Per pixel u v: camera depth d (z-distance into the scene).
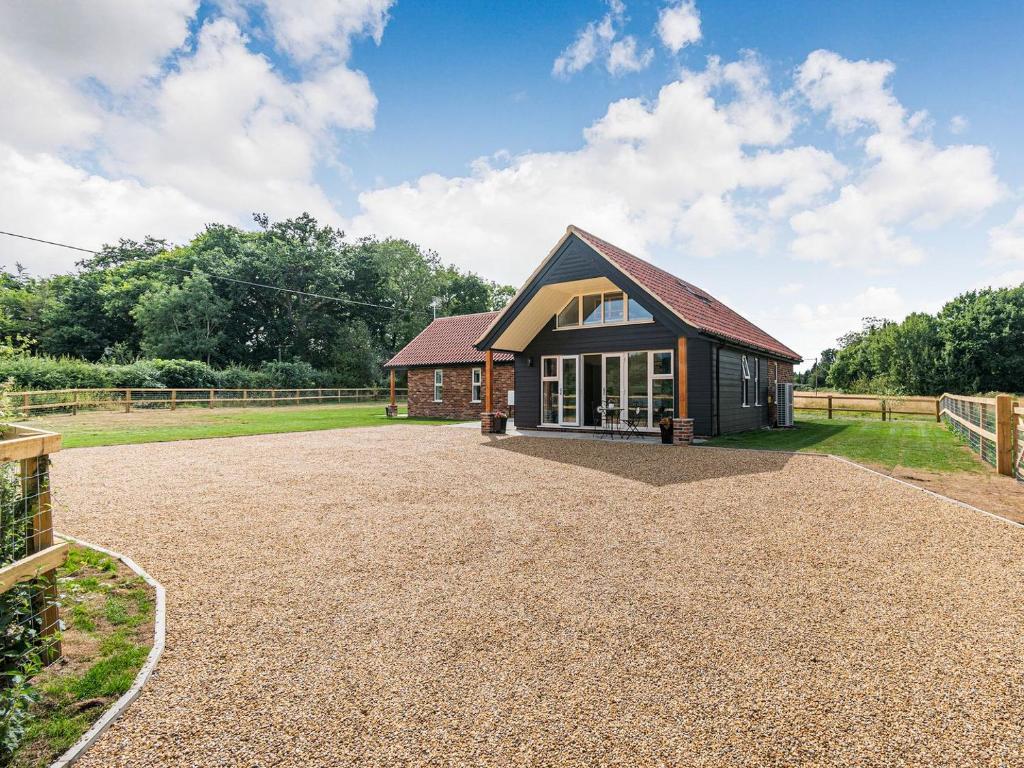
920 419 24.16
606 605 3.88
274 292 46.75
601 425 16.25
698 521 6.15
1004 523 6.00
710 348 14.63
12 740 2.17
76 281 49.12
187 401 30.44
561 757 2.25
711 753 2.27
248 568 4.68
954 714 2.55
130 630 3.48
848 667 3.00
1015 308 43.38
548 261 15.17
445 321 29.02
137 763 2.21
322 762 2.22
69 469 9.66
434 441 14.10
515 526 5.98
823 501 7.08
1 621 2.70
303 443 13.67
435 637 3.39
